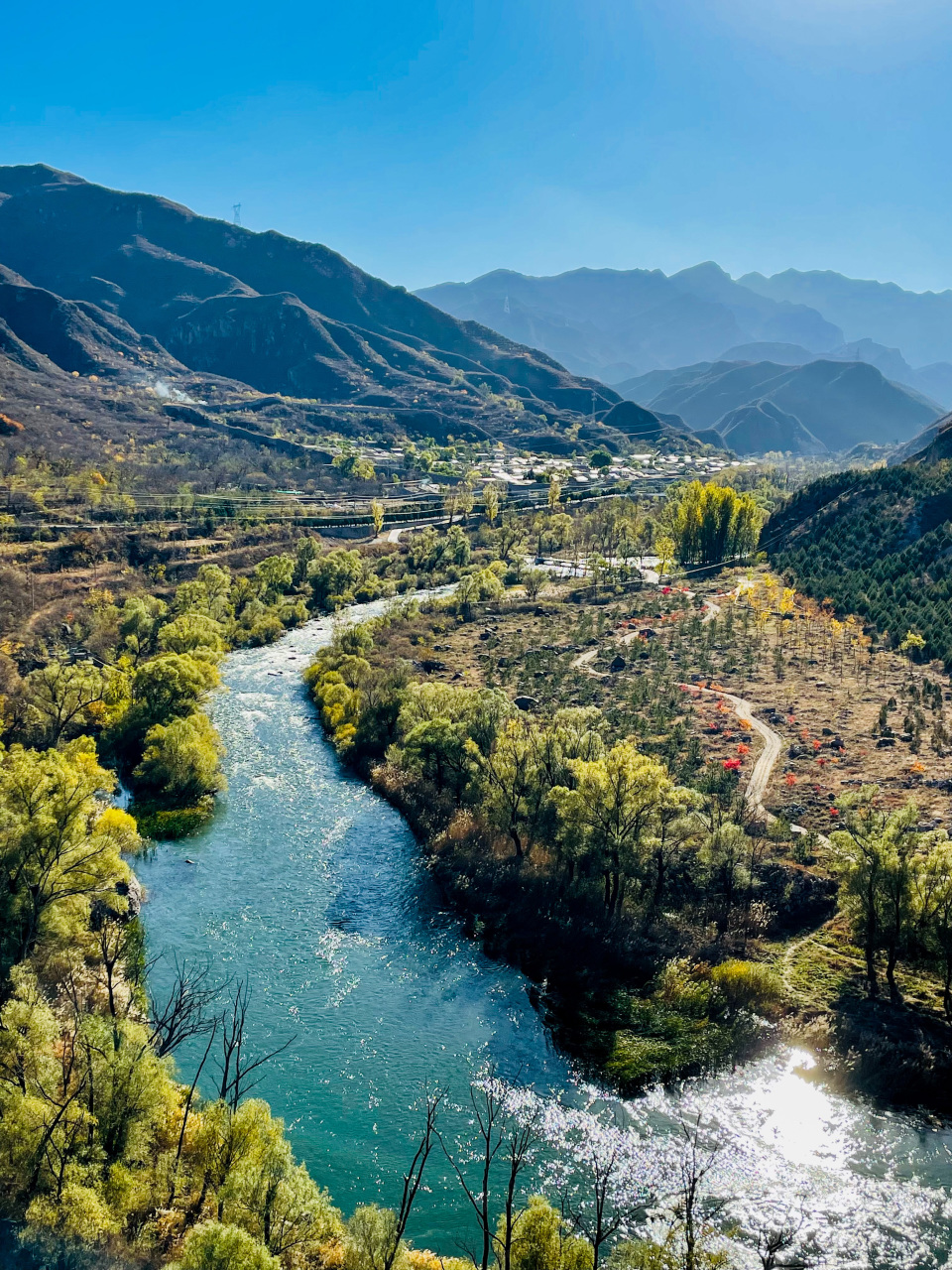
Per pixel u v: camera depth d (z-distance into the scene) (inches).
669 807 2581.2
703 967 2278.5
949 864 2158.0
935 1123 1814.7
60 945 2161.7
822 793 3171.8
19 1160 1380.4
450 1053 2028.8
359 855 2994.6
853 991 2183.8
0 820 2127.2
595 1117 1836.9
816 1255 1486.2
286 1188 1417.3
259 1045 2015.3
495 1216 1553.9
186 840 3061.0
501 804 2893.7
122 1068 1528.1
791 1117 1831.9
